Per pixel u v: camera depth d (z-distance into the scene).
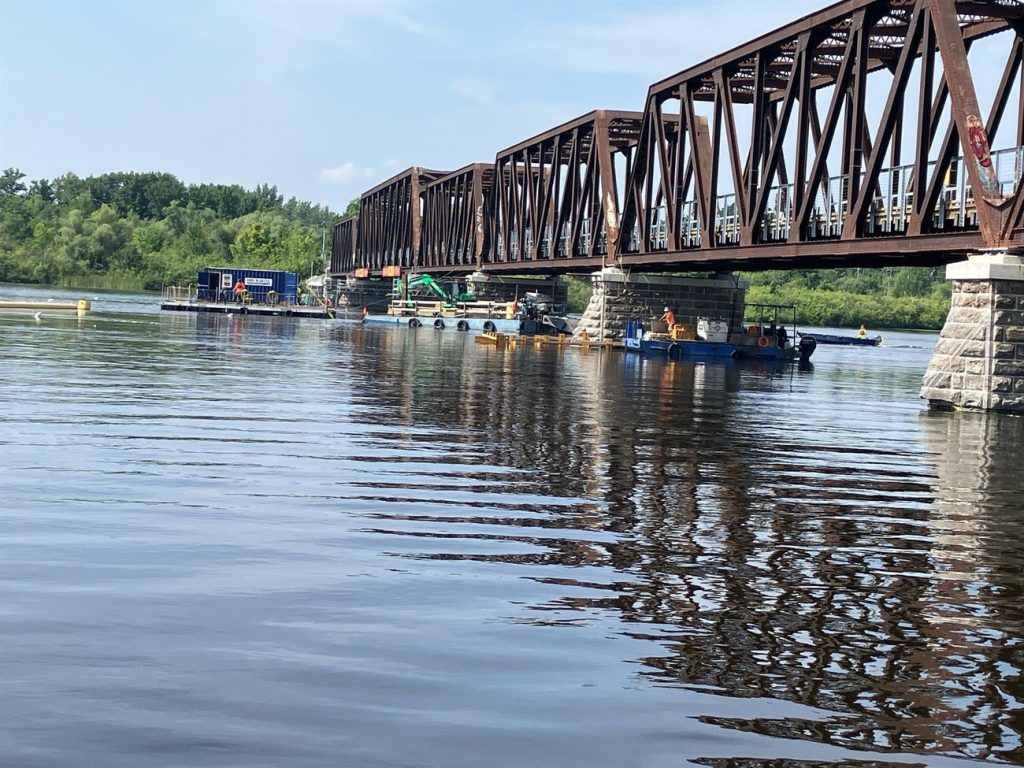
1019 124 41.97
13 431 20.05
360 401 29.03
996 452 23.75
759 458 21.27
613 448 21.58
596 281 72.81
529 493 16.08
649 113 66.44
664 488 17.08
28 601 9.58
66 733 6.97
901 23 45.53
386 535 12.85
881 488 18.20
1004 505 16.97
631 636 9.42
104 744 6.84
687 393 37.31
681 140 62.31
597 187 77.50
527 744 7.12
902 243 38.72
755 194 52.50
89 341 52.03
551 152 89.44
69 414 23.03
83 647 8.47
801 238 46.06
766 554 12.80
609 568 11.74
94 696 7.55
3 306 97.44
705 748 7.20
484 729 7.32
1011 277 32.81
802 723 7.69
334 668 8.29
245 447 19.45
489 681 8.18
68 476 15.71
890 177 40.69
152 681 7.86
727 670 8.69
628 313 71.25
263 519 13.41
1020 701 8.26
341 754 6.86
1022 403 33.03
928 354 97.00
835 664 8.95
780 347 65.94
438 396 31.55
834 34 47.78
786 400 36.75
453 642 9.02
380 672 8.25
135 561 11.10
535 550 12.42
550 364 51.38
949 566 12.59
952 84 34.91
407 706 7.64
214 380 33.44
